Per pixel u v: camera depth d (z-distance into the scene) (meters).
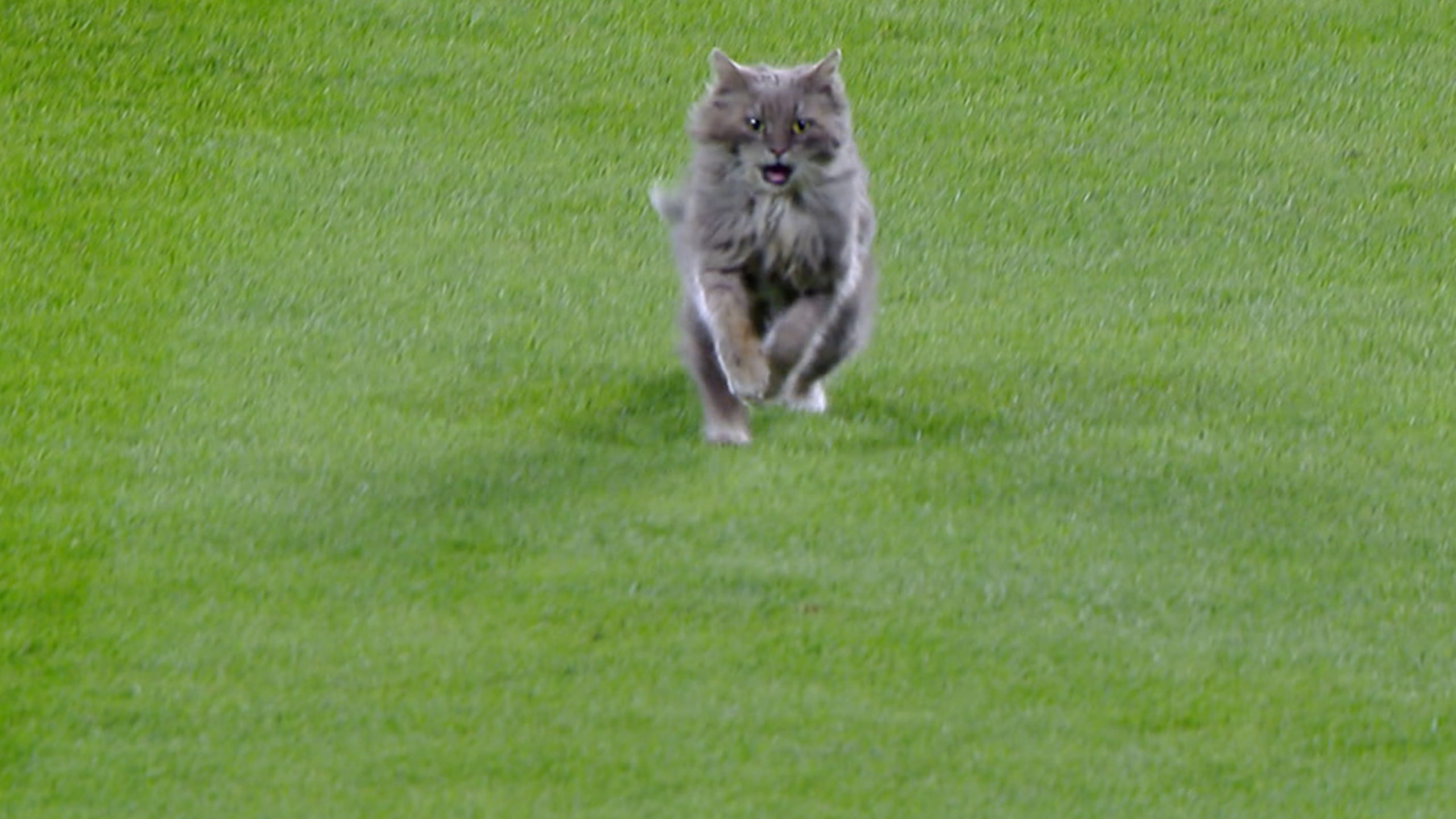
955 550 12.75
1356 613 12.26
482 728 11.13
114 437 13.99
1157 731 11.22
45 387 14.60
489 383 14.87
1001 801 10.64
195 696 11.40
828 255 13.69
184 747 11.01
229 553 12.69
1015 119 19.86
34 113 19.23
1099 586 12.44
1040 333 15.92
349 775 10.77
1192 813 10.60
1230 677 11.68
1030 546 12.82
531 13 21.55
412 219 17.64
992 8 21.91
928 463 13.73
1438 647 11.96
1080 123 19.80
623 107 19.89
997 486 13.48
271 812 10.48
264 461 13.70
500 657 11.70
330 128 19.28
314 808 10.52
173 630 11.95
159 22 20.86
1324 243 17.61
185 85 19.91
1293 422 14.41
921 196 18.30
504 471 13.58
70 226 17.19
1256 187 18.62
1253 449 14.02
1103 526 13.05
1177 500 13.35
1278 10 21.98
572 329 15.77
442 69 20.44
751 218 13.58
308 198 17.92
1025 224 17.88
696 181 13.77
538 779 10.74
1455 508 13.33
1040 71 20.77
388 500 13.23
